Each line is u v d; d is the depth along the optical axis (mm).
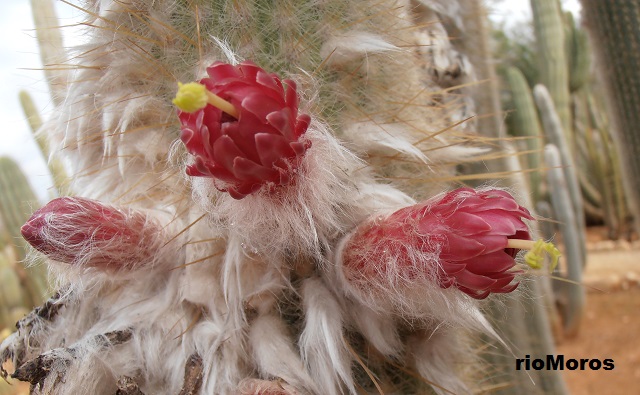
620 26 551
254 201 153
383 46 188
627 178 599
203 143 135
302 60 185
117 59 191
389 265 156
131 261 179
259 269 176
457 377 202
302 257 177
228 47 181
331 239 174
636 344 819
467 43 349
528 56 1527
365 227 166
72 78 211
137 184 195
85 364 171
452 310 161
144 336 182
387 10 200
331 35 188
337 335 172
